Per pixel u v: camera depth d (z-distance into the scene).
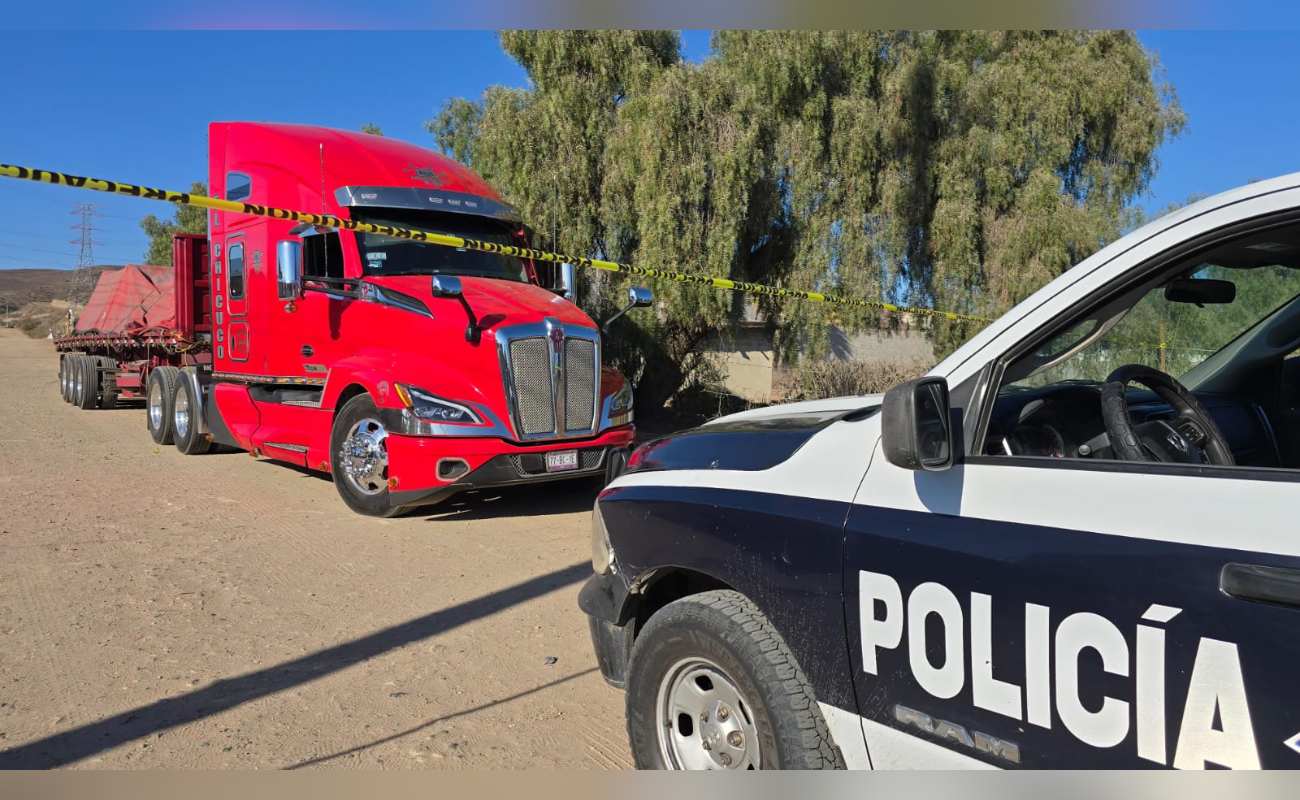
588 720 3.80
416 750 3.52
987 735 2.08
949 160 14.14
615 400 7.90
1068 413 2.72
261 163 8.93
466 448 6.96
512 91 13.87
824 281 13.73
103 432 13.36
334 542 6.71
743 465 2.83
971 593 2.10
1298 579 1.61
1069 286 2.22
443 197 8.36
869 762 2.36
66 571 5.85
